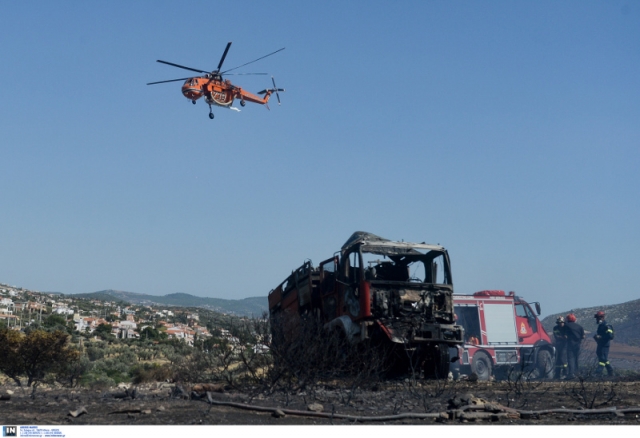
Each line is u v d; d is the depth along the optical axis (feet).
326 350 39.63
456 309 73.87
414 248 48.96
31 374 65.82
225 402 28.12
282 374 37.01
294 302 58.59
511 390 38.22
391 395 35.14
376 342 47.34
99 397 31.94
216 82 117.19
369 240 48.49
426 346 48.29
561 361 73.51
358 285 47.21
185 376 43.73
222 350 41.42
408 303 47.11
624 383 46.42
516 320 75.56
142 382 53.01
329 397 33.27
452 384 42.42
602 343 69.67
